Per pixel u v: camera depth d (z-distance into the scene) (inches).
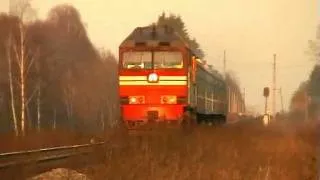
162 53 2603.3
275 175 1654.8
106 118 7007.9
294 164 1887.3
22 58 4569.4
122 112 2605.8
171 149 2030.0
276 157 2076.8
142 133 2367.1
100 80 7450.8
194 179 1521.9
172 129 2445.9
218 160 1870.1
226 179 1558.8
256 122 4498.0
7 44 5123.0
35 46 5497.1
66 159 1843.0
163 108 2576.3
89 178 1448.1
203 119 3294.8
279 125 4148.6
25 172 1439.5
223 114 4399.6
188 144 2164.1
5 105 5241.1
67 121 6230.3
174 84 2583.7
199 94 3034.0
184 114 2566.4
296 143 2731.3
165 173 1520.7
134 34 2709.2
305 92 4269.2
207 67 3516.2
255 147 2480.3
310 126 3240.7
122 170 1510.8
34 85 5408.5
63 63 6437.0
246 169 1716.3
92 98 7057.1
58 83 6220.5
